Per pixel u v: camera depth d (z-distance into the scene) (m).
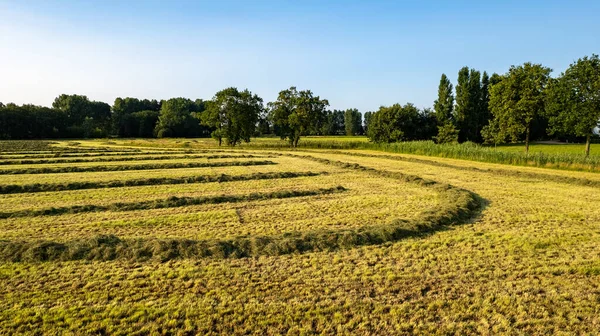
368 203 16.41
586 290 7.89
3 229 12.14
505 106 37.28
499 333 6.34
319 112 62.44
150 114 120.81
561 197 18.03
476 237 11.37
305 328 6.39
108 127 120.81
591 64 31.62
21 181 21.84
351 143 58.00
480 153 35.88
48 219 13.45
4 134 92.50
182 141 82.62
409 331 6.39
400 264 9.27
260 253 9.95
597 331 6.41
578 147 58.84
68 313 6.78
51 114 102.81
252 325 6.48
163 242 10.12
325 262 9.38
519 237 11.33
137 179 22.08
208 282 8.16
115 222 12.88
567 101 33.00
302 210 15.03
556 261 9.43
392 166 32.22
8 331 6.19
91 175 24.91
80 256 9.52
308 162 34.88
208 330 6.34
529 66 36.56
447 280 8.34
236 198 16.98
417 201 16.89
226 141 67.75
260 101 67.25
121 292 7.64
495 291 7.80
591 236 11.56
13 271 8.63
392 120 69.06
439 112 71.81
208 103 65.75
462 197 16.72
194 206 15.75
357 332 6.32
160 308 6.98
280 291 7.75
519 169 28.95
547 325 6.58
